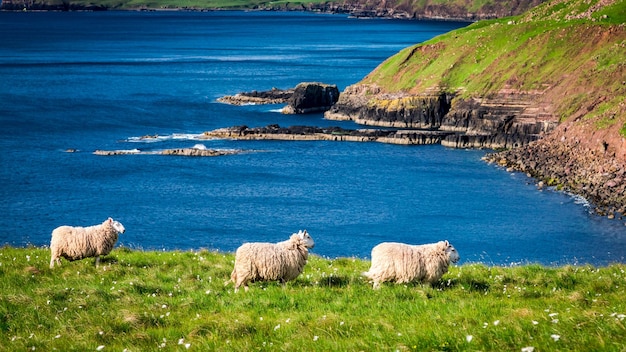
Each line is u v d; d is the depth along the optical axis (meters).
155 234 79.44
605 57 138.12
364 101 172.50
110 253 34.78
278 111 182.25
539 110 139.50
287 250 26.84
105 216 87.50
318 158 126.00
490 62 158.38
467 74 160.75
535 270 30.55
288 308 23.59
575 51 147.50
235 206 93.19
